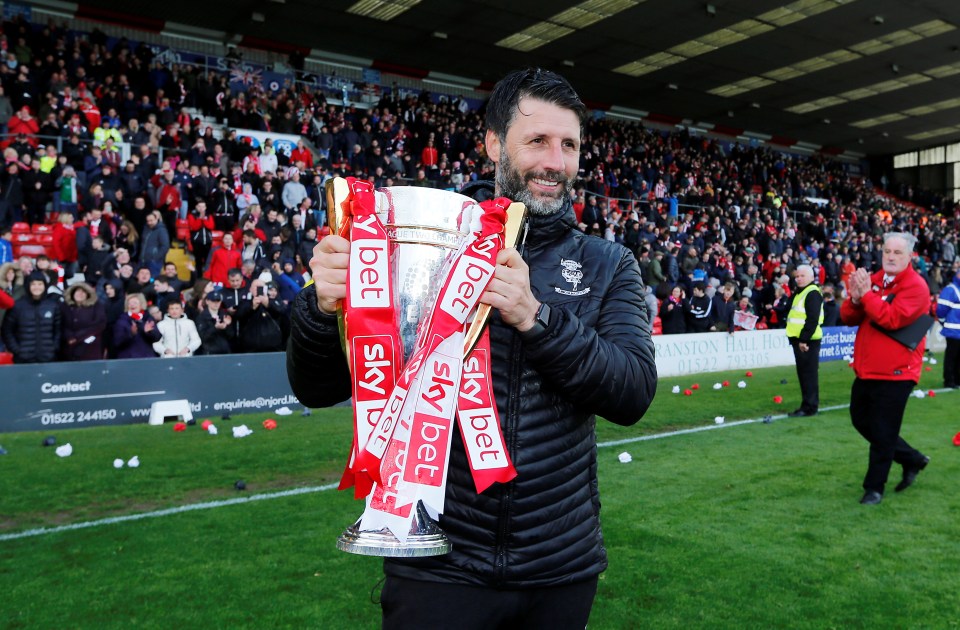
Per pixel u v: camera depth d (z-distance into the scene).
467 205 1.39
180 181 12.55
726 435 7.29
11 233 10.49
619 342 1.46
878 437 4.93
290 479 5.47
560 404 1.46
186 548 4.01
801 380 8.41
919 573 3.79
